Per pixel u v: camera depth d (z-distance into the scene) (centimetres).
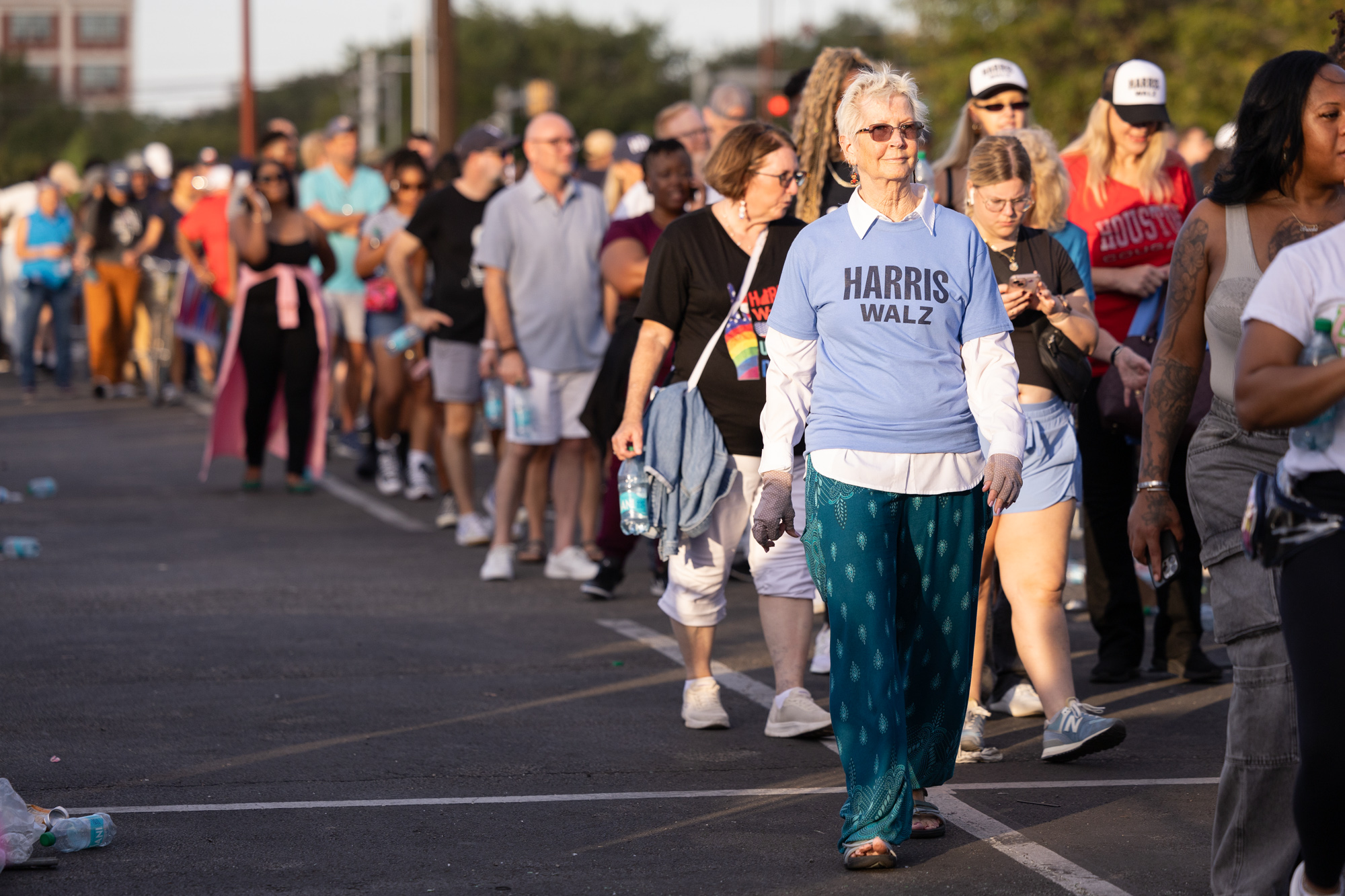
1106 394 1425
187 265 3866
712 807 1100
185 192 4009
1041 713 1380
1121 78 1509
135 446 3325
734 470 1282
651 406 1293
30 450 3253
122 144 19775
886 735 948
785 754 1241
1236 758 862
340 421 3391
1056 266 1248
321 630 1688
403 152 2591
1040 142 1288
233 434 2744
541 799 1116
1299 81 859
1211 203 898
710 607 1311
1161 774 1195
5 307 4838
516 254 1947
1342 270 735
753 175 1273
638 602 1867
